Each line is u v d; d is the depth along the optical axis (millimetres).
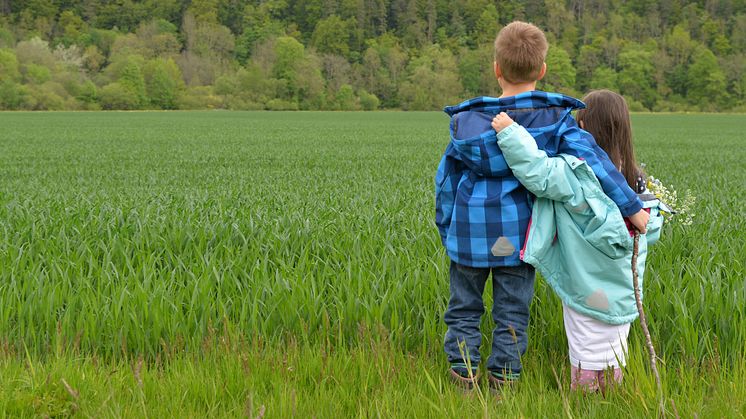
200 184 14727
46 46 125938
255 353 3580
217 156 26406
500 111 3100
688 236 6176
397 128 59531
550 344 3926
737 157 26672
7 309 4066
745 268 4926
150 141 38031
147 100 121812
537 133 3045
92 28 161500
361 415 2842
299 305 4168
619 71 149375
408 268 4715
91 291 4418
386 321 4070
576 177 2973
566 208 3049
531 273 3234
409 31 168500
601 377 3285
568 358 3705
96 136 43188
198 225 6828
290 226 6773
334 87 141000
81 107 115250
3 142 36469
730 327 3713
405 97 138250
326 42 161125
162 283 4434
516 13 174875
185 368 3408
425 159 24391
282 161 23438
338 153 28375
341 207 8672
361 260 5164
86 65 135875
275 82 132750
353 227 6848
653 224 3293
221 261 5152
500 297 3234
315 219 7402
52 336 3877
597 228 2980
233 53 157750
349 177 16375
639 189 3336
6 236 6105
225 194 11000
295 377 3322
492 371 3279
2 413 2936
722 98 137500
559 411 3010
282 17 176250
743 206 9070
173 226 6613
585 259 3043
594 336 3152
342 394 3139
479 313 3348
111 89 117812
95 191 12523
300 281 4457
